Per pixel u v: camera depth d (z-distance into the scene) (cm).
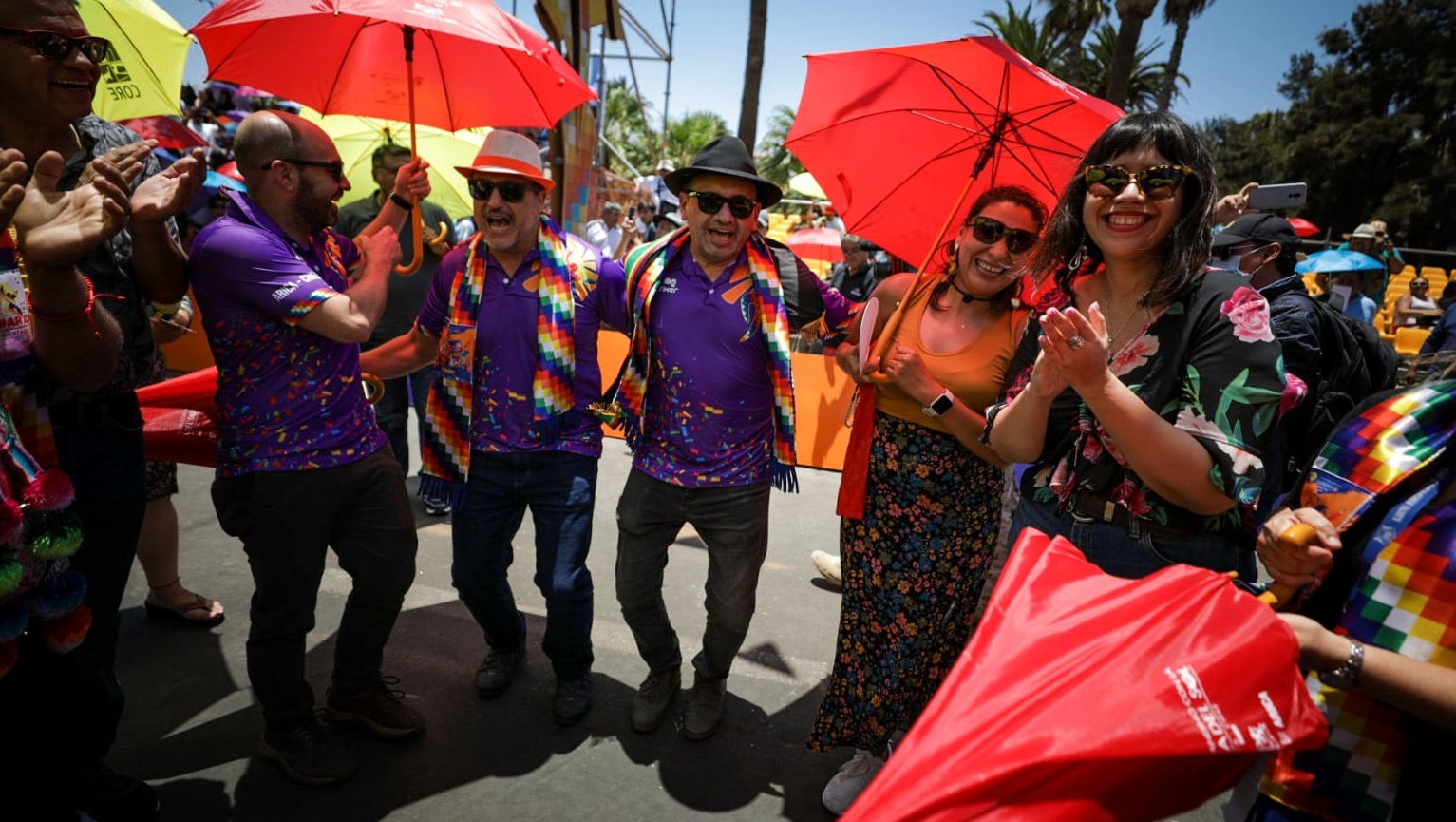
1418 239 3247
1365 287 708
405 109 312
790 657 346
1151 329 161
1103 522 167
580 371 283
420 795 246
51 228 162
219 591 356
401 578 257
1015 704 108
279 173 224
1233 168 3888
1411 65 3319
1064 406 173
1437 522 120
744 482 268
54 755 202
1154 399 157
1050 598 123
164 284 218
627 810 247
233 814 232
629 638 351
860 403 247
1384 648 121
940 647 252
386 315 454
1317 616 134
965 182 279
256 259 217
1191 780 107
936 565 242
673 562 434
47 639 177
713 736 286
